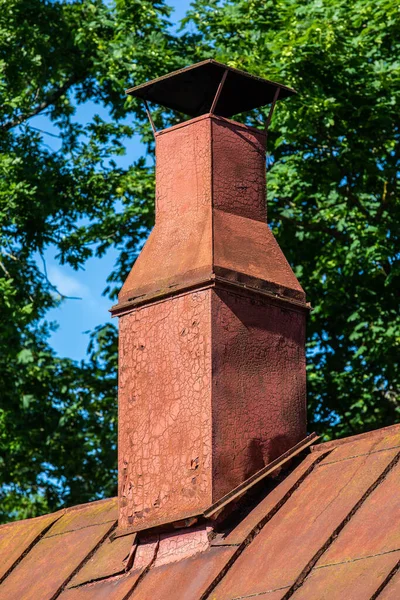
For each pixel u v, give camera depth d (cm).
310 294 2528
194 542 941
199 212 1031
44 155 2716
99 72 2573
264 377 984
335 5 2350
